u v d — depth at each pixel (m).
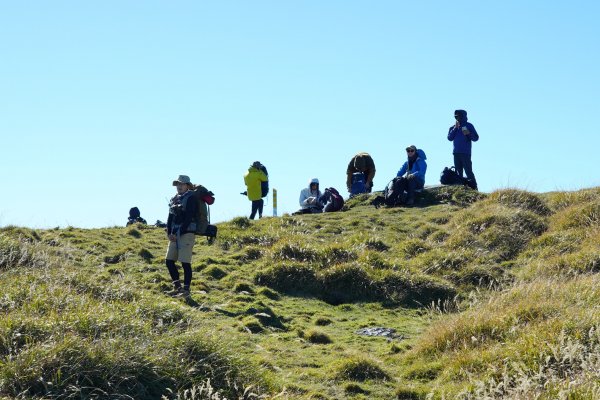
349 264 16.14
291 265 16.20
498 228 19.33
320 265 16.62
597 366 9.12
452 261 17.12
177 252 14.66
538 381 9.13
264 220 22.33
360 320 14.16
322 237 20.23
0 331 9.27
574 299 12.21
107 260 17.03
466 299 15.55
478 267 16.81
